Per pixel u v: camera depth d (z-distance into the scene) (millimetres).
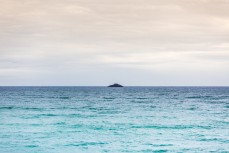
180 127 30906
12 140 23062
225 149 20609
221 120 36906
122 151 19859
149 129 29391
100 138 24391
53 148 20500
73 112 45875
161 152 19641
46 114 42625
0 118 37438
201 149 20578
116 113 44844
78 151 19766
